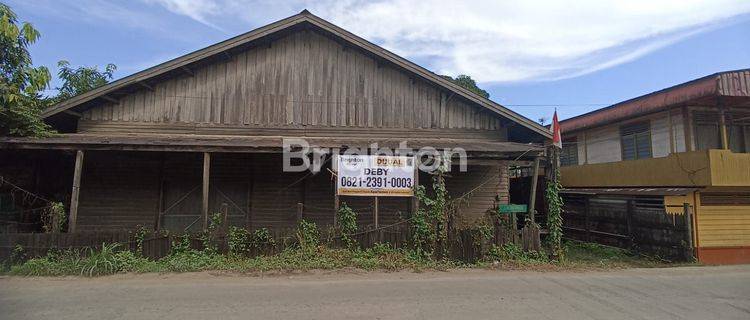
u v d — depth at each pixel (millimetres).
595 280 8297
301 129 12891
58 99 15672
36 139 10047
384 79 13375
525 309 6141
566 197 16969
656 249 12336
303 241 9453
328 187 13172
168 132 12422
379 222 13086
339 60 13320
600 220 14828
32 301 6289
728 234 12859
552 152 10977
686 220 11531
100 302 6254
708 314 6086
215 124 12609
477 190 13453
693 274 9320
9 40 9039
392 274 8484
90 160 12578
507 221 10891
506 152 10898
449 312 5938
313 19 12711
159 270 8383
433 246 9742
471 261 9672
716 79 11805
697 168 12227
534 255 9992
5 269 8328
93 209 12398
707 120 13664
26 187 12375
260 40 12961
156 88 12555
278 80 13023
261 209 12977
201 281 7664
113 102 12336
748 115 13867
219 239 9336
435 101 13430
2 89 9195
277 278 7973
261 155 13156
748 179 12055
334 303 6324
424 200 10258
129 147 10102
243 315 5691
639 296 7090
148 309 5922
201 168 13000
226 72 12859
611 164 15977
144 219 12555
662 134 14328
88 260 8328
